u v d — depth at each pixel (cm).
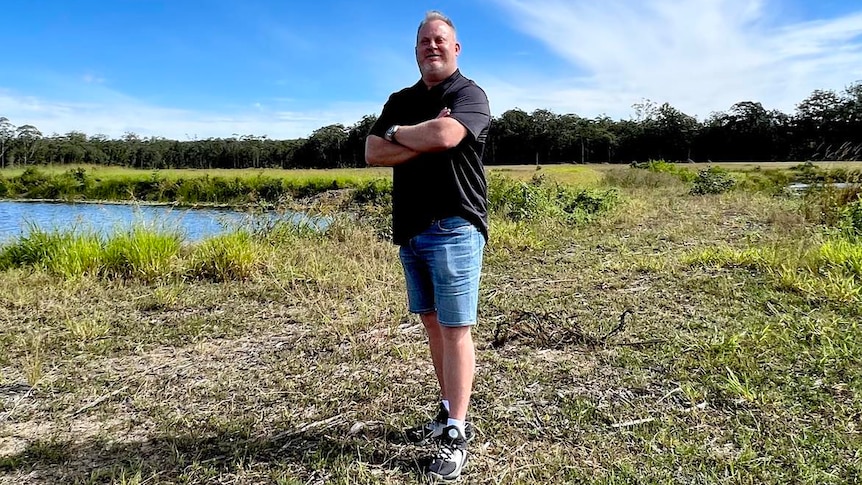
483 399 320
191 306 522
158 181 2478
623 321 440
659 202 1389
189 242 732
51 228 735
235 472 250
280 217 906
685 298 515
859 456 253
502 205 1141
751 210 1197
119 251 644
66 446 275
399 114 261
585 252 774
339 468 251
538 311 487
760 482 239
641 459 258
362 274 611
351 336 420
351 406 316
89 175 2714
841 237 693
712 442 272
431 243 243
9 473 253
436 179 241
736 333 414
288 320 478
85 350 407
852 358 361
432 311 267
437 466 245
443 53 245
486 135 248
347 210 1096
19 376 362
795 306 475
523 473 249
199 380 356
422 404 316
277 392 336
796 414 295
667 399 318
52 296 539
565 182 1750
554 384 339
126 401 327
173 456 264
